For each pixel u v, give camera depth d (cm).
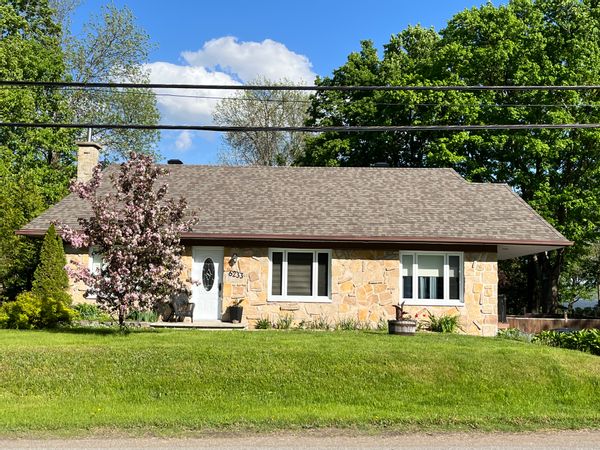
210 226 2077
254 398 1134
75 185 1446
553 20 3297
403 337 1597
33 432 905
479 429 965
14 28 3356
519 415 1045
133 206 1446
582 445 877
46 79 3475
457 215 2184
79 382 1179
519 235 2053
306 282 2086
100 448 820
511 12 3356
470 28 3425
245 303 2069
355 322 2047
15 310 1711
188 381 1191
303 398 1141
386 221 2131
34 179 3173
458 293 2088
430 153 3306
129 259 1419
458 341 1542
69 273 1447
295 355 1307
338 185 2431
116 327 1748
